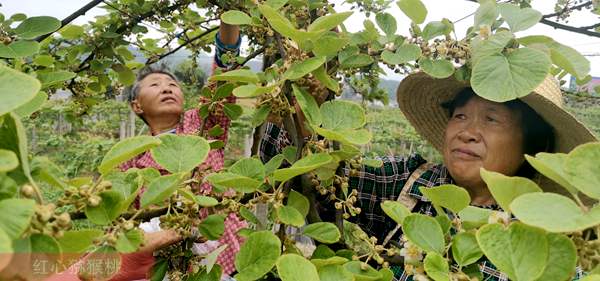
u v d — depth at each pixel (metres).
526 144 1.62
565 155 0.82
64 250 0.73
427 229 0.94
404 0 1.25
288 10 1.52
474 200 1.69
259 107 1.23
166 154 0.95
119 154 0.79
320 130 1.00
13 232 0.59
